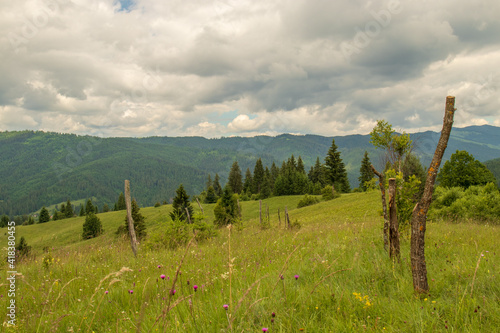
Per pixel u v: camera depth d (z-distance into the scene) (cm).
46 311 389
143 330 290
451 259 506
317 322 296
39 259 805
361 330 268
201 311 319
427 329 267
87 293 466
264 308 325
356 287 385
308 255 590
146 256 802
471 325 267
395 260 479
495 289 347
